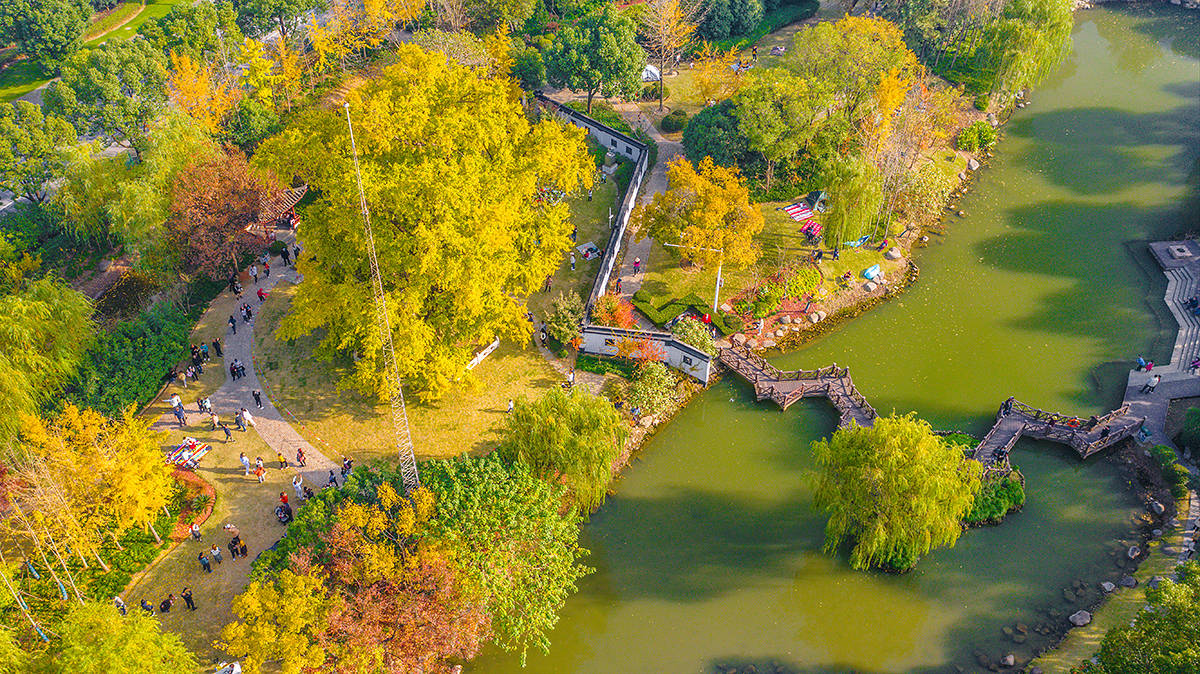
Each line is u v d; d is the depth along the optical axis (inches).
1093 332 3560.5
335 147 2910.9
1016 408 3179.1
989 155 4564.5
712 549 2842.0
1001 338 3553.2
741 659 2564.0
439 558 2303.2
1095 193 4281.5
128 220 3353.8
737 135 3996.1
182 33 4547.2
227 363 3341.5
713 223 3356.3
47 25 4899.1
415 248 2861.7
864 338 3570.4
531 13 5329.7
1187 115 4798.2
